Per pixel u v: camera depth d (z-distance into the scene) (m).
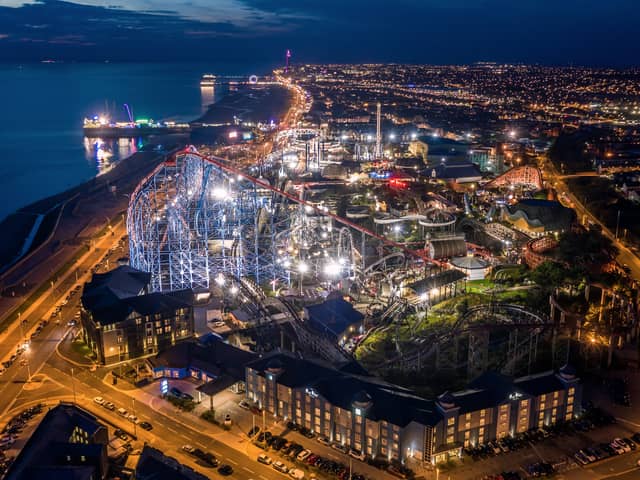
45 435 152.38
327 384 174.00
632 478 154.75
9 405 188.38
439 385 197.88
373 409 164.12
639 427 175.62
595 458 161.12
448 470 157.25
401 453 159.62
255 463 161.25
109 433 173.38
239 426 177.62
